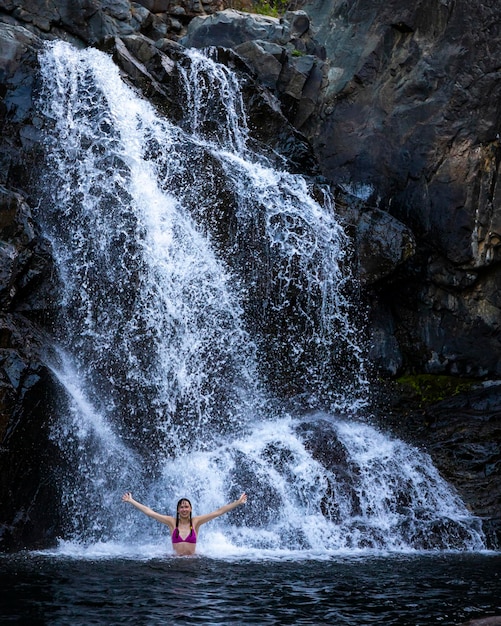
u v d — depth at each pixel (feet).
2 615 18.51
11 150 39.14
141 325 39.32
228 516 35.99
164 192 42.47
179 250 41.70
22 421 31.63
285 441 39.96
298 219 43.75
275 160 46.06
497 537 36.04
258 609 19.39
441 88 48.52
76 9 46.83
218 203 43.04
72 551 30.45
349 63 50.85
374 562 28.60
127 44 46.03
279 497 36.94
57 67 42.73
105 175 40.34
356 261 44.39
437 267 47.73
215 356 41.52
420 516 37.22
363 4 51.85
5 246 34.22
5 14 45.65
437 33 49.37
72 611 18.95
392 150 48.67
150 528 34.76
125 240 39.86
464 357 47.73
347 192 46.47
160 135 43.34
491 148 47.80
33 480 31.99
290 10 56.54
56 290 37.04
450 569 26.89
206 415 40.29
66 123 41.42
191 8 53.36
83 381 36.29
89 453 34.45
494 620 17.28
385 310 48.03
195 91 45.60
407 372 48.01
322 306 44.21
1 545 30.19
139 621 17.98
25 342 33.47
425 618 18.57
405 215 48.03
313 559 29.09
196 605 19.75
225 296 42.32
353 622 18.12
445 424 44.14
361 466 39.68
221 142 45.62
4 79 41.16
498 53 48.03
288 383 43.57
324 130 50.16
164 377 39.29
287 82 49.32
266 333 43.16
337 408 44.47
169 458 37.47
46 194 39.14
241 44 49.73
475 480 40.11
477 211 47.24
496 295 47.96
